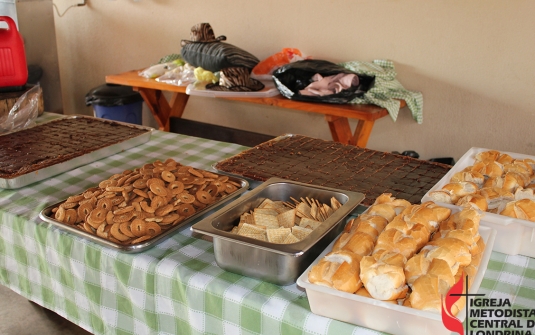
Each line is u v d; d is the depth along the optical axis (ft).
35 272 4.38
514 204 3.58
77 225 4.02
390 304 2.60
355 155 5.47
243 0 10.71
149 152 6.03
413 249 2.97
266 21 10.59
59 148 5.74
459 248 2.89
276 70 8.79
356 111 7.80
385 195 3.74
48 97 13.07
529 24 8.05
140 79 10.15
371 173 4.91
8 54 6.84
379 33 9.39
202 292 3.32
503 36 8.31
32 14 12.05
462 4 8.48
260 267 3.23
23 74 7.02
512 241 3.52
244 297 3.15
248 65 9.37
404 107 9.59
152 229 3.82
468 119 9.04
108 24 12.95
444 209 3.41
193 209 4.17
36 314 6.57
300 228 3.46
